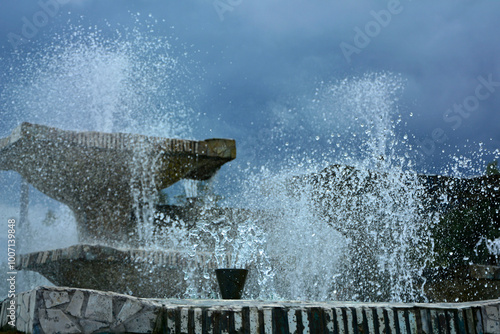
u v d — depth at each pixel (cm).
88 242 439
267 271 506
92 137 443
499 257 570
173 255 412
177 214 516
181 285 416
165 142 464
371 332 222
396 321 226
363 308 224
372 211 584
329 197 584
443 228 590
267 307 218
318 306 222
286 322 216
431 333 228
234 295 312
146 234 485
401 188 593
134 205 466
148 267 402
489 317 236
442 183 589
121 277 393
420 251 584
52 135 434
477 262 579
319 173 589
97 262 382
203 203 539
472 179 582
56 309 207
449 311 232
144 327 213
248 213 571
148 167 462
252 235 564
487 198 575
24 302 225
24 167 453
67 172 445
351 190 577
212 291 430
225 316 214
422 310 230
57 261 386
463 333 231
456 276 514
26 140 428
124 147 452
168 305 216
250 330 213
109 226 450
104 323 210
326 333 218
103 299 212
